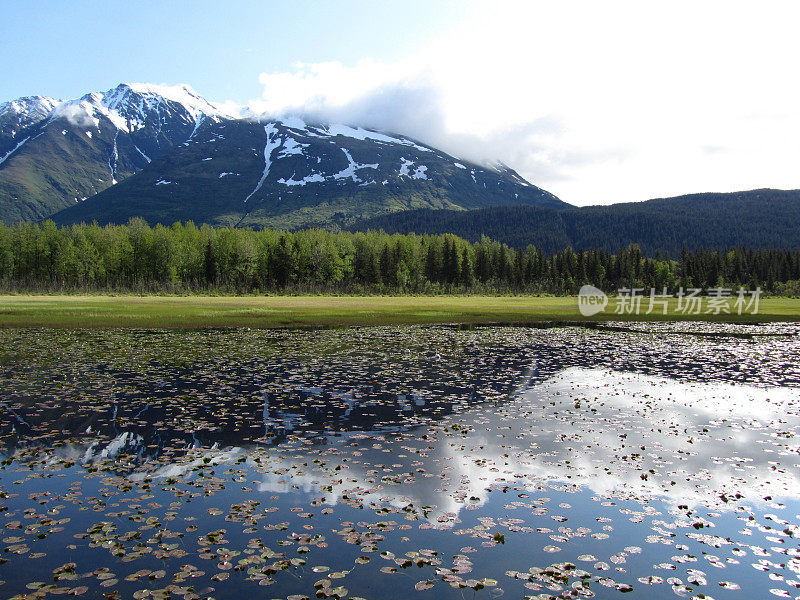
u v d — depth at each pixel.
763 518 9.38
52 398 17.20
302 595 6.79
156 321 43.44
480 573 7.45
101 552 7.79
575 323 50.38
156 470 11.20
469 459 12.11
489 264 155.50
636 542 8.45
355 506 9.55
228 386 19.39
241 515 9.09
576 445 13.23
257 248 124.38
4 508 9.23
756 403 18.00
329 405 16.88
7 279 105.81
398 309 60.62
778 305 82.38
